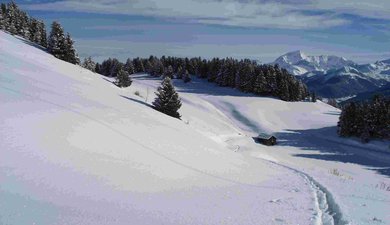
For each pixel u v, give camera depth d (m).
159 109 58.00
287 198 14.66
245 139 71.62
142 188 13.41
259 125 97.88
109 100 36.59
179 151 23.00
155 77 172.50
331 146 78.38
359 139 82.94
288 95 133.00
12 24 107.56
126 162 16.19
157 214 10.46
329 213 11.98
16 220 8.25
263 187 17.59
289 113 114.31
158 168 17.08
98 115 24.39
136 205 11.10
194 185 15.71
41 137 15.28
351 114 84.56
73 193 10.92
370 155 71.00
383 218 10.93
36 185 10.73
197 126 68.44
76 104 25.66
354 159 66.69
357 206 12.59
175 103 58.44
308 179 22.19
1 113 16.64
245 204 12.99
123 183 13.33
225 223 10.31
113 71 173.88
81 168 13.40
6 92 21.39
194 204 12.36
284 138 85.31
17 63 39.34
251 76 138.88
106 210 10.06
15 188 10.11
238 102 119.44
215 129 72.00
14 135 14.31
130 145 19.59
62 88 32.25
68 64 74.25
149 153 19.56
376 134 81.06
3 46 55.38
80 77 56.59
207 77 167.88
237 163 25.83
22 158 12.46
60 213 9.14
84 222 8.81
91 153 15.71
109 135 19.95
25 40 97.44
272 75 136.12
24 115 17.58
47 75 38.56
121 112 30.05
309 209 12.62
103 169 14.23
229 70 150.00
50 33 89.06
